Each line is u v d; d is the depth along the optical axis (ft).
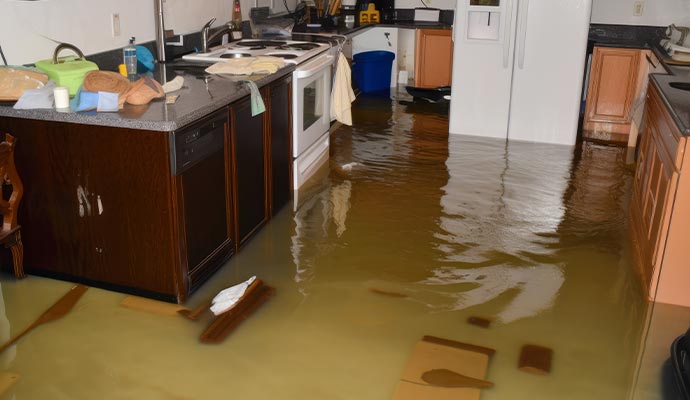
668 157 9.08
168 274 8.63
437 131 17.97
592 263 10.31
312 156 13.92
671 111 9.01
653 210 9.70
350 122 15.01
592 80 17.51
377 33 22.85
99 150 8.21
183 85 9.90
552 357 7.85
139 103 8.57
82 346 7.83
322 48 13.89
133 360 7.59
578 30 16.14
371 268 10.01
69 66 8.87
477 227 11.58
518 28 16.43
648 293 9.23
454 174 14.37
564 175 14.42
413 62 23.47
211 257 9.52
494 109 17.30
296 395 7.04
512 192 13.30
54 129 8.27
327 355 7.79
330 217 11.93
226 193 9.71
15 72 8.50
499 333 8.33
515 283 9.62
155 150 8.00
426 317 8.66
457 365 7.64
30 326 8.19
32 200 8.78
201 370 7.45
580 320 8.68
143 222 8.44
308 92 13.12
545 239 11.14
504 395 7.13
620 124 17.79
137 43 11.41
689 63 13.85
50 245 9.01
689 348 7.16
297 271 9.86
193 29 13.23
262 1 16.28
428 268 10.04
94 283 9.06
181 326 8.31
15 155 8.56
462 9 16.74
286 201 12.57
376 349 7.93
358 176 14.14
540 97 16.83
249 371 7.45
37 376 7.25
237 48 13.32
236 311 8.68
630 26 18.29
